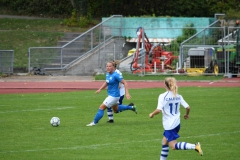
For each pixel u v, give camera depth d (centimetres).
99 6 14738
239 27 9775
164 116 3491
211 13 14238
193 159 3697
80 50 11219
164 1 14188
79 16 13862
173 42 10712
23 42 12281
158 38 11806
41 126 4988
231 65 9938
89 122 5206
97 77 9912
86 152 3891
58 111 5938
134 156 3769
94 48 10919
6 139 4375
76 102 6706
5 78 10162
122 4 14488
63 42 12350
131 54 10762
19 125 5041
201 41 10675
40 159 3675
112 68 4881
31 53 10969
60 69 10775
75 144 4169
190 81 9425
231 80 9438
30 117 5531
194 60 10056
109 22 11412
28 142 4250
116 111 5162
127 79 9650
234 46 10062
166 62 10250
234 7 14225
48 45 12275
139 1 14312
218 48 10006
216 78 9719
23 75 10588
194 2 14188
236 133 4609
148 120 5338
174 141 3438
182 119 5362
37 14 15175
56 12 15175
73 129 4816
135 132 4666
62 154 3825
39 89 8438
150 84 9031
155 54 10375
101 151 3922
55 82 9525
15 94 7719
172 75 10019
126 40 11381
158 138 4397
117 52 11181
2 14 15075
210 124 5047
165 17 12275
